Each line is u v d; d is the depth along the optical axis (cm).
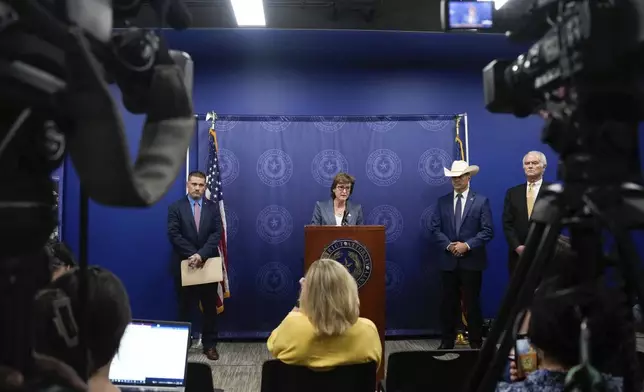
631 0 59
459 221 458
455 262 450
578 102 65
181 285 450
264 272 514
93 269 73
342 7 481
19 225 46
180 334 169
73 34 44
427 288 519
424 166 521
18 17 43
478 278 449
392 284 518
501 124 544
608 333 72
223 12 487
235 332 512
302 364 187
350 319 188
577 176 66
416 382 181
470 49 537
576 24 62
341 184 447
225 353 473
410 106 543
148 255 515
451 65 544
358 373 187
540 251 66
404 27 500
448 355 182
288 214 516
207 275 441
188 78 70
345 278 189
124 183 48
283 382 188
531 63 76
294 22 497
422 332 515
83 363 57
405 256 520
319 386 188
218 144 512
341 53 536
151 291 515
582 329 74
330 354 187
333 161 520
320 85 540
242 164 514
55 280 60
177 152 62
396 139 523
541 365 89
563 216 66
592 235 69
